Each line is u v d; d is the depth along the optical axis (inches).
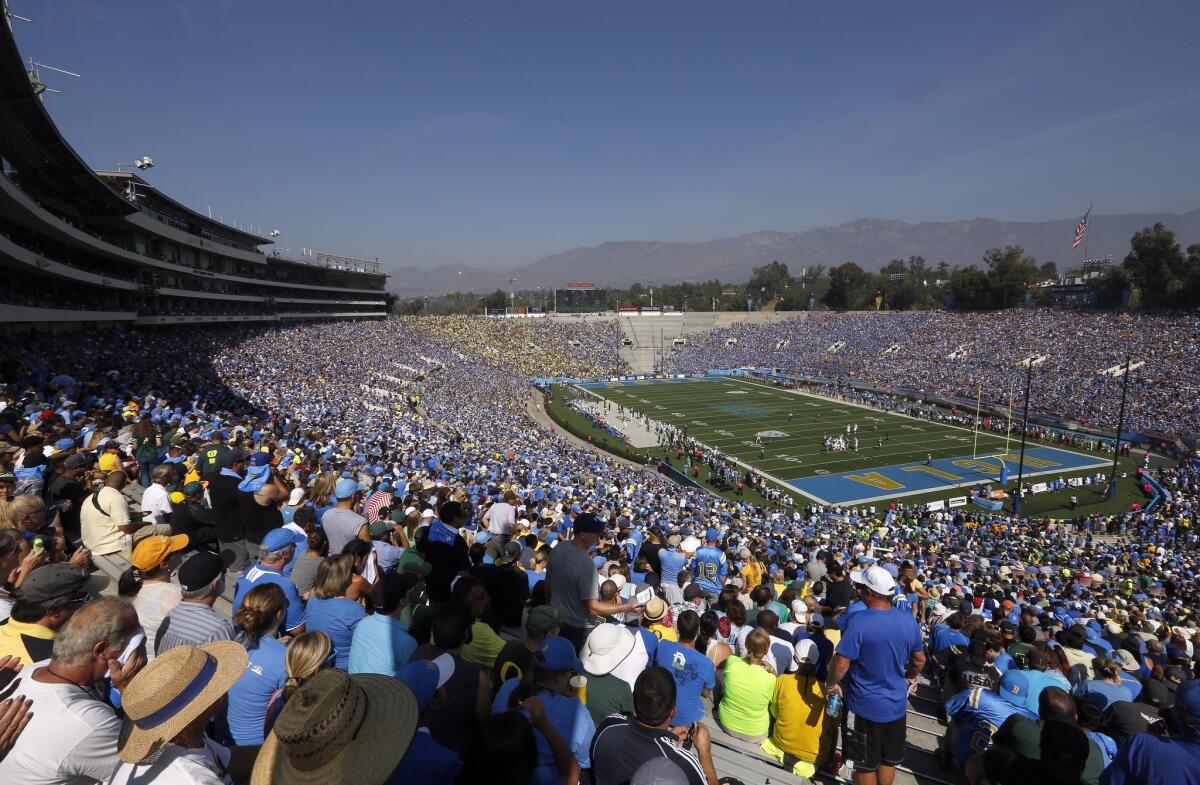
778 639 295.7
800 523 1241.4
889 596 203.8
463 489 799.7
